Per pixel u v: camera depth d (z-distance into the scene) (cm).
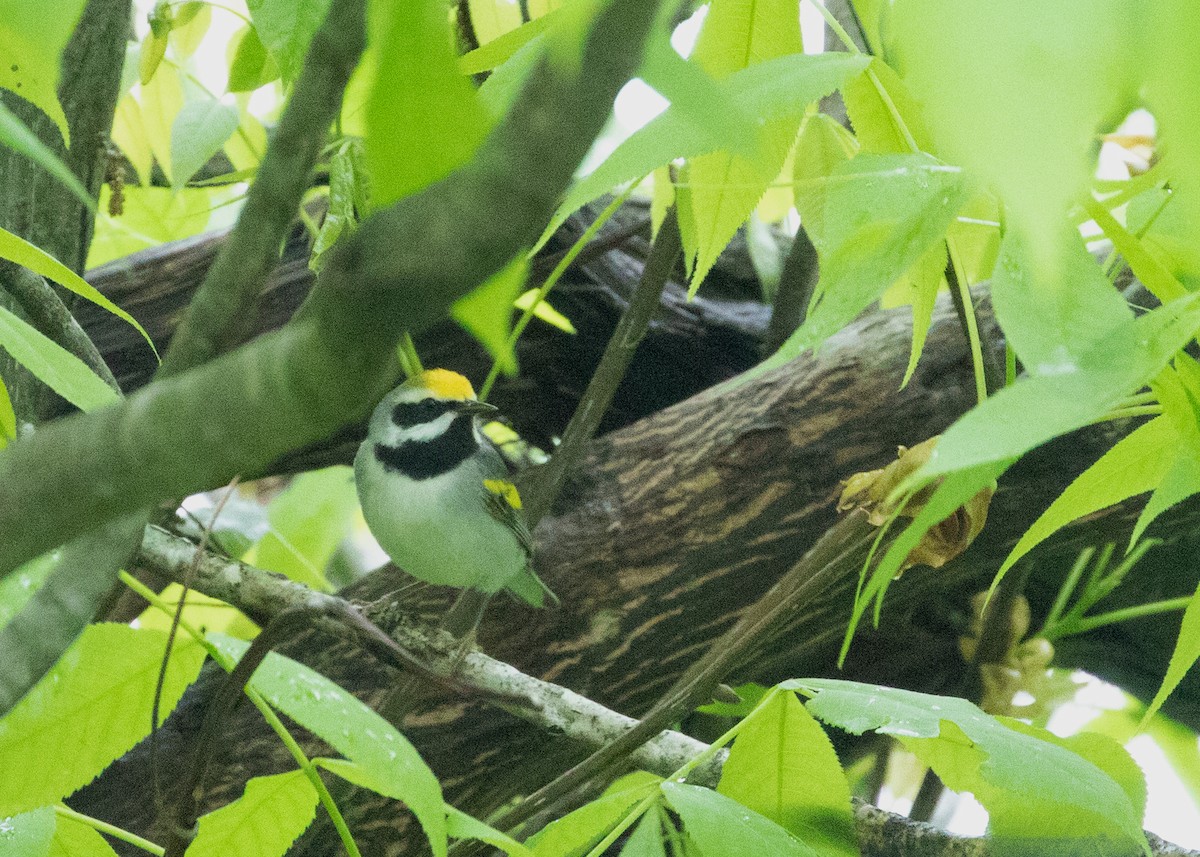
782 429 812
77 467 166
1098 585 942
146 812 757
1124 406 371
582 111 146
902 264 291
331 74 191
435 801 347
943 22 139
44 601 258
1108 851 445
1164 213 369
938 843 489
